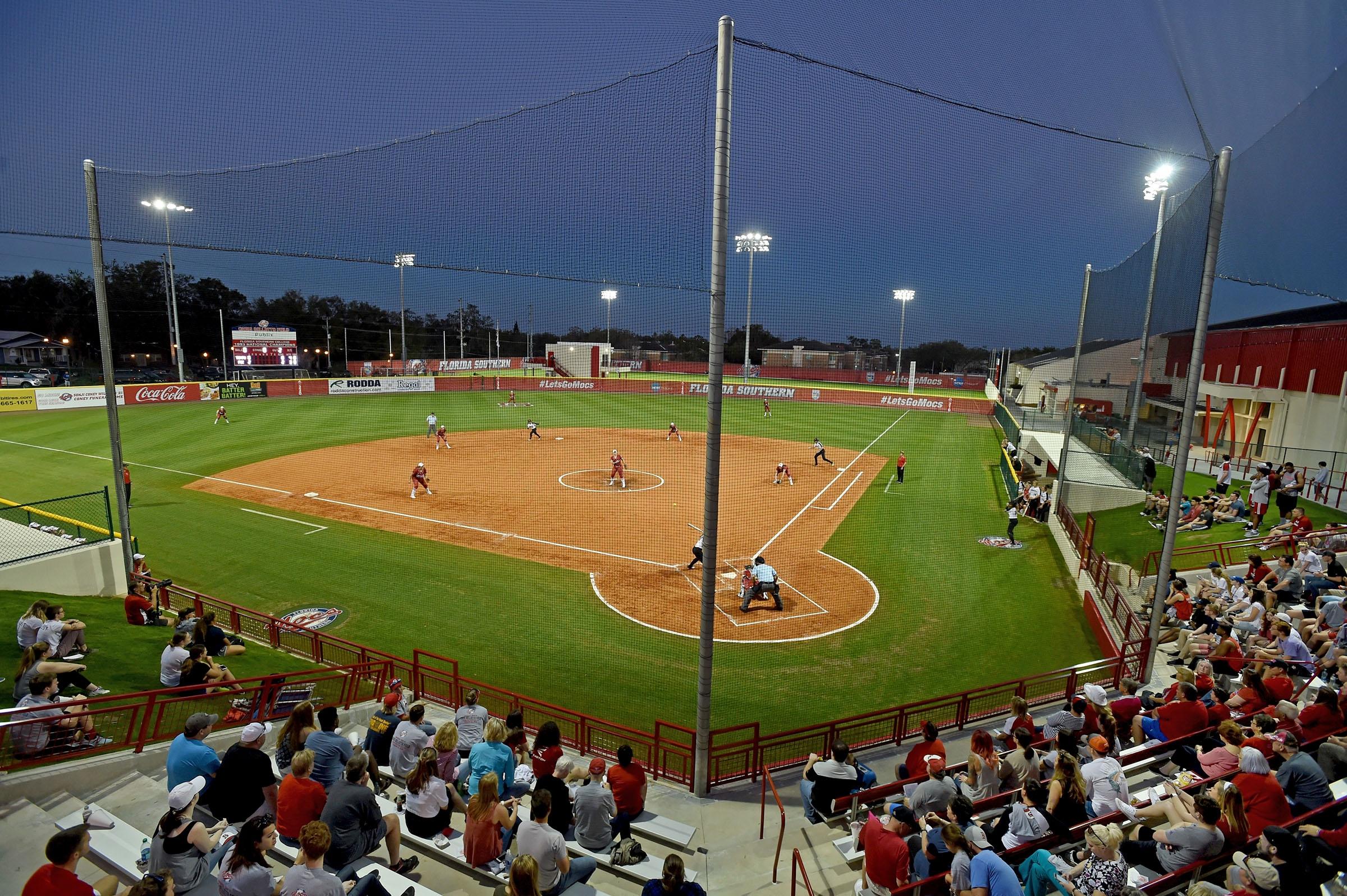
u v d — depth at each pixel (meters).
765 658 15.78
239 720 10.71
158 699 10.83
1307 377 28.14
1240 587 14.63
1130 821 7.73
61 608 12.02
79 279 87.25
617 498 30.33
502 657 15.55
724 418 57.28
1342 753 8.69
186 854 6.38
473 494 30.36
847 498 31.59
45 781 8.16
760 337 66.38
